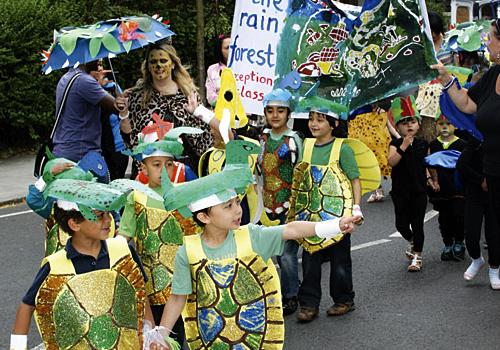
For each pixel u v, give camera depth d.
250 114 7.46
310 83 6.70
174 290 3.70
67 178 3.65
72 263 3.50
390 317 6.04
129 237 4.62
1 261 7.95
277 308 3.71
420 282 6.89
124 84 16.41
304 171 5.93
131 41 6.15
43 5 14.19
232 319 3.69
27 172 13.14
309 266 6.00
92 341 3.49
